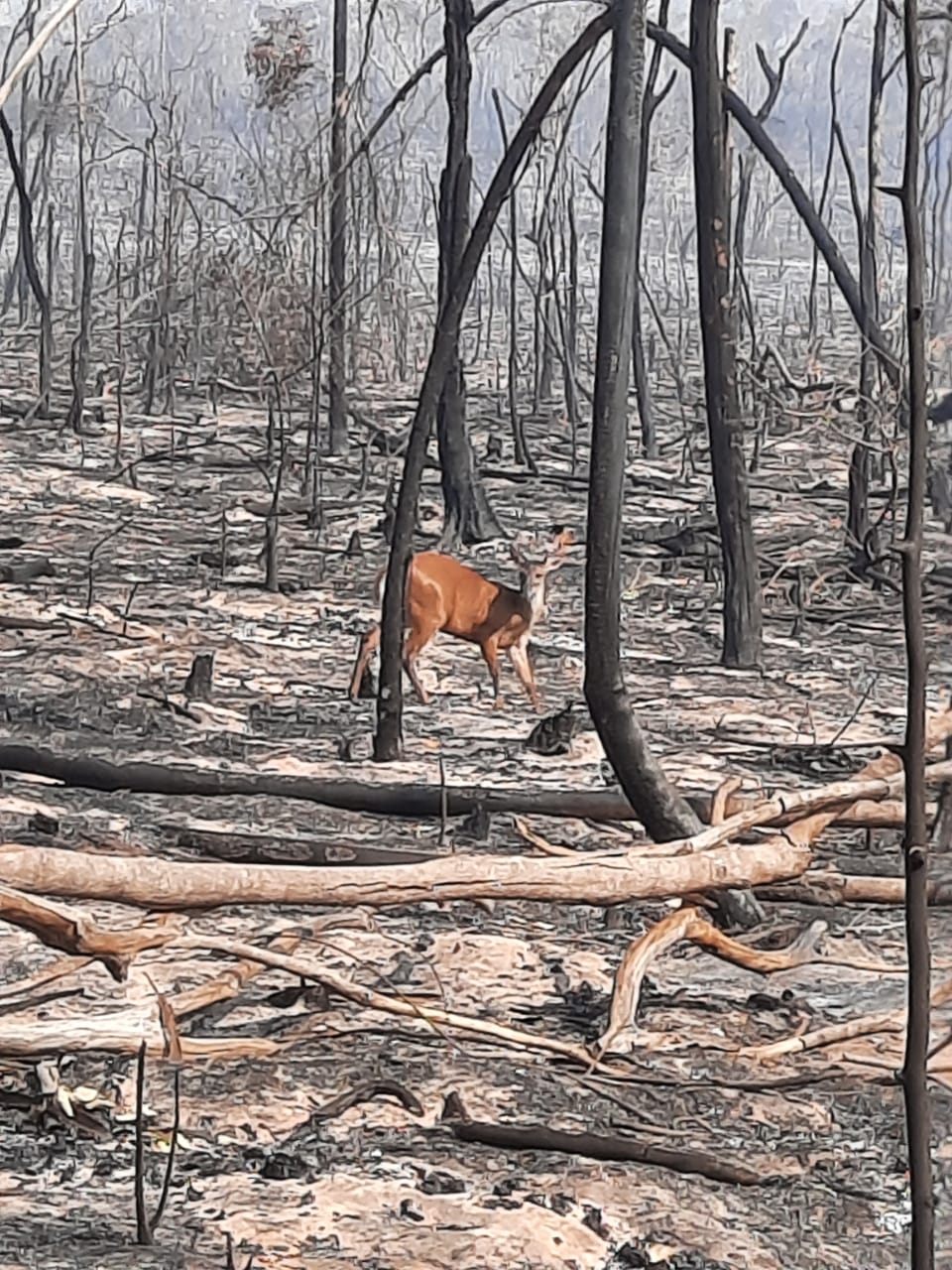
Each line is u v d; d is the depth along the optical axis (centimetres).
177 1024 526
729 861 501
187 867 449
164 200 3409
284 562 1803
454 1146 532
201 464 2433
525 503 2330
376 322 3097
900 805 546
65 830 804
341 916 740
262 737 1073
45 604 1491
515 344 2661
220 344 2784
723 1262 465
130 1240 453
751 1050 532
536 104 934
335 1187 497
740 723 1190
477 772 1016
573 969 695
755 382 1413
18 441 2580
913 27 241
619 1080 585
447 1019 523
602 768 1039
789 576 1719
